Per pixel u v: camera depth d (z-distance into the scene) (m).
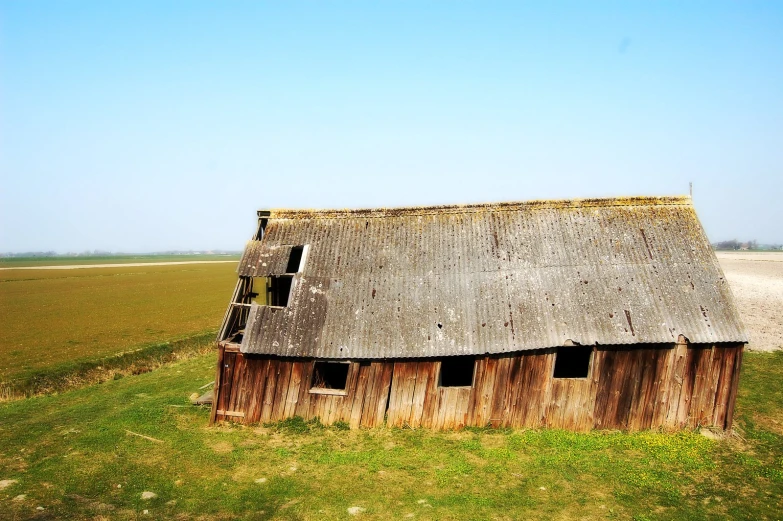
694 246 19.00
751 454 15.15
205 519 11.57
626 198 20.30
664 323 17.08
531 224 20.03
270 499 12.62
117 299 60.38
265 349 17.69
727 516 11.61
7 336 37.34
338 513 11.89
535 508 12.04
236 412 18.06
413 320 17.97
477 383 17.28
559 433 16.61
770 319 37.31
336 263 19.81
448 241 20.00
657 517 11.56
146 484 13.38
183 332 38.84
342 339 17.77
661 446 15.57
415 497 12.69
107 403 21.28
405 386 17.48
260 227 21.80
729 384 16.97
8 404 22.52
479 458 15.02
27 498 12.30
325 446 16.08
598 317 17.30
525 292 18.14
